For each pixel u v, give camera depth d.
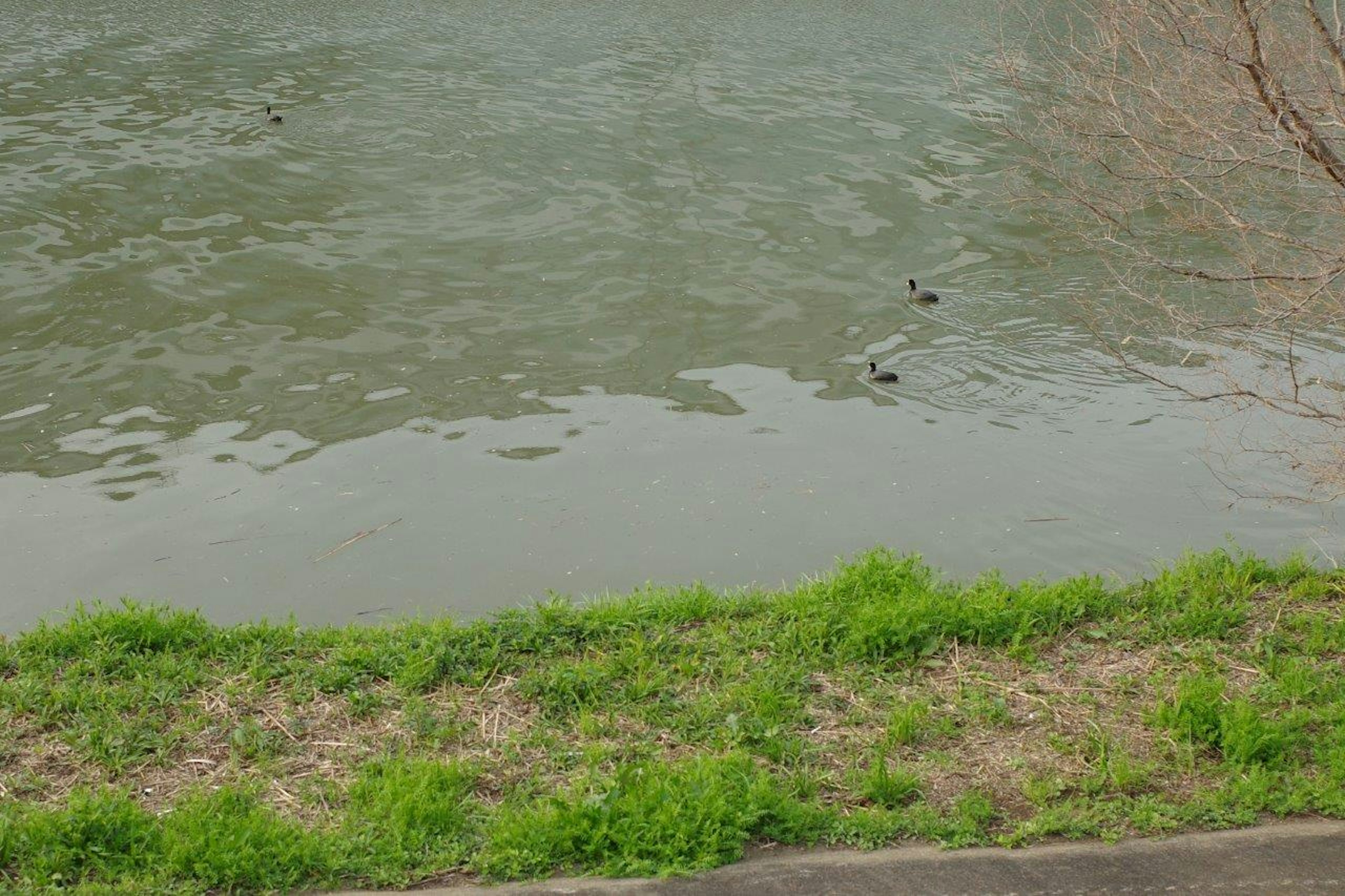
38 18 24.14
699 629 6.84
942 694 6.25
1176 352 12.29
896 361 12.11
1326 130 6.64
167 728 5.75
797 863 4.95
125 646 6.29
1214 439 10.69
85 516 8.98
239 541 8.72
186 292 12.88
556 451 10.10
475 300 13.05
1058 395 11.46
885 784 5.39
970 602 7.05
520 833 4.97
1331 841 5.16
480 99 20.09
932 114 20.47
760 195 16.53
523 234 14.90
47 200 15.09
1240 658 6.62
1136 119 6.97
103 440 10.03
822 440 10.47
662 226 15.34
